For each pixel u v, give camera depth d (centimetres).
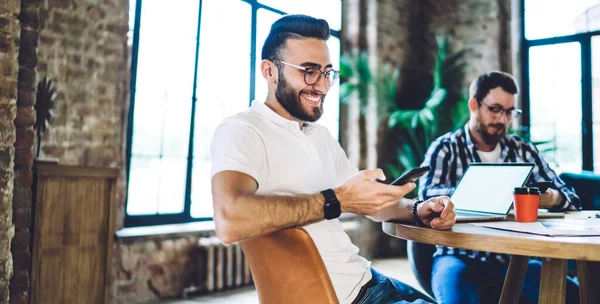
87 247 251
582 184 289
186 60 424
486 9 584
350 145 581
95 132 345
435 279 199
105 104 351
